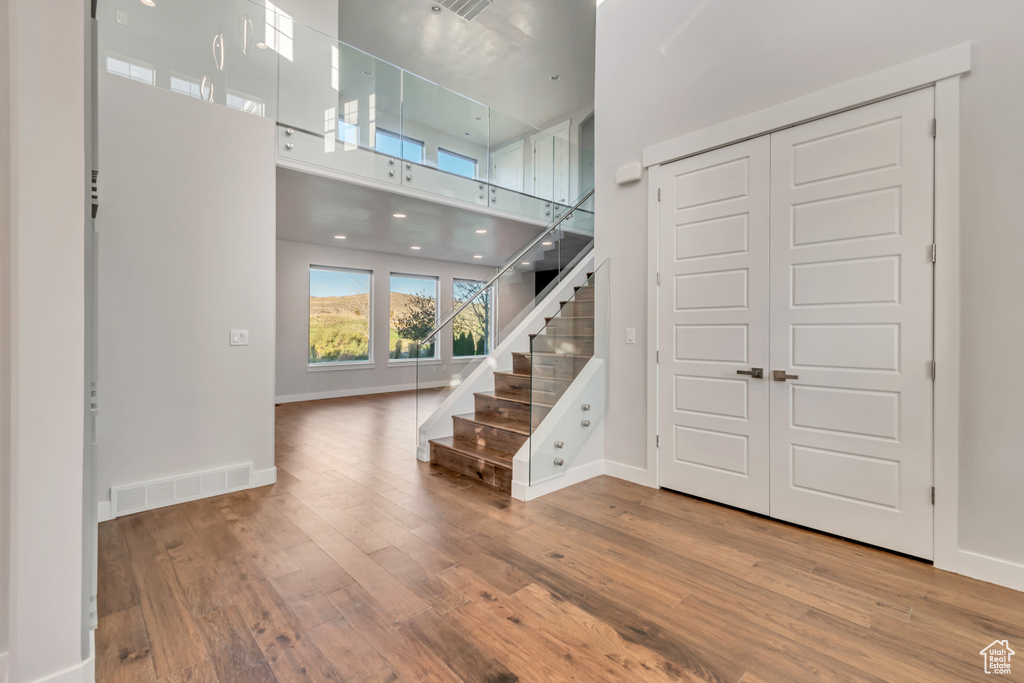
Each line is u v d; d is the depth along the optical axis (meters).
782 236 2.69
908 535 2.27
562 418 3.32
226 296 3.18
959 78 2.11
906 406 2.27
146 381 2.88
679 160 3.19
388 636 1.67
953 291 2.12
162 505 2.91
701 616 1.80
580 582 2.04
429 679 1.46
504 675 1.48
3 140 1.33
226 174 3.17
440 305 9.30
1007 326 2.00
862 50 2.40
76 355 1.38
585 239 5.93
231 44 4.20
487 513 2.84
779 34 2.70
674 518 2.77
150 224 2.88
